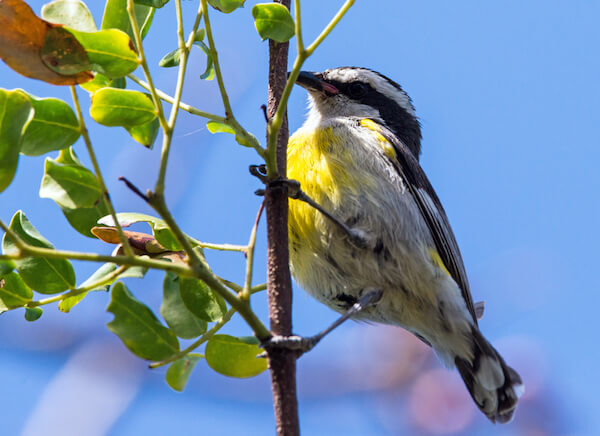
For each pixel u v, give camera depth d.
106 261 5.68
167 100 7.00
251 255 6.35
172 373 7.27
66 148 6.64
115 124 6.65
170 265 5.86
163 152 5.80
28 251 5.49
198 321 7.28
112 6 7.15
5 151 5.68
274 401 6.46
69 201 6.52
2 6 6.01
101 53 6.19
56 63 6.13
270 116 7.75
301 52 6.42
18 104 5.78
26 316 7.10
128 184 5.62
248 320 6.29
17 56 6.09
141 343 6.49
